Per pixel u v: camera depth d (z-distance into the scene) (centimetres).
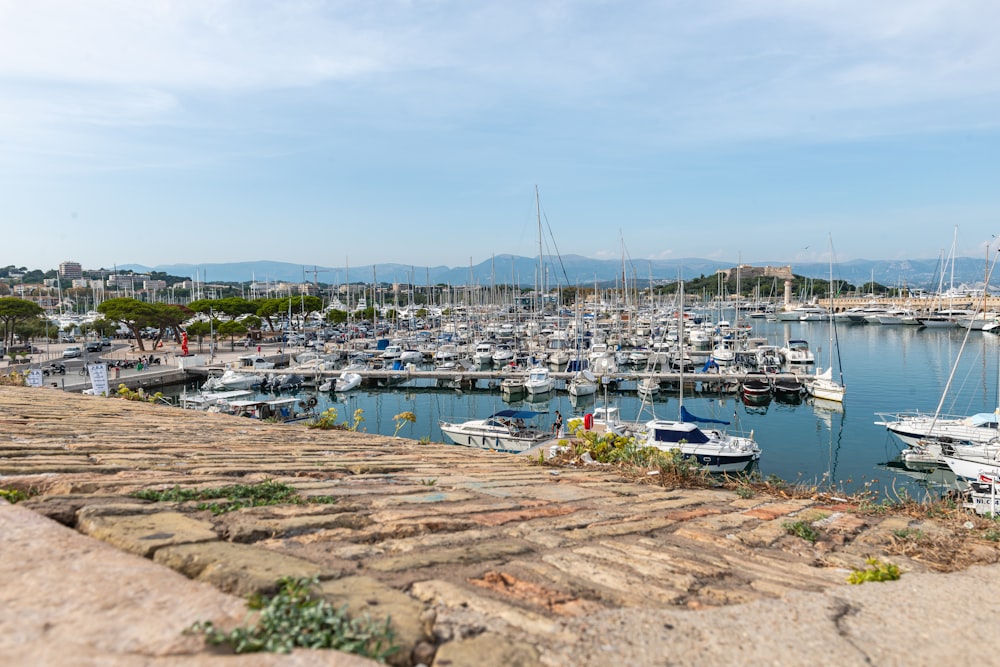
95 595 252
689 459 973
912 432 3191
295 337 9100
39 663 193
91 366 2792
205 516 397
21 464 512
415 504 513
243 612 253
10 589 250
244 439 866
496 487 667
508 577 352
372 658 231
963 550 577
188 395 4303
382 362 6775
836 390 4628
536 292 8775
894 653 307
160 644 216
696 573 411
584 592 346
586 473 893
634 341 7994
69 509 375
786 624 327
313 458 735
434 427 4219
